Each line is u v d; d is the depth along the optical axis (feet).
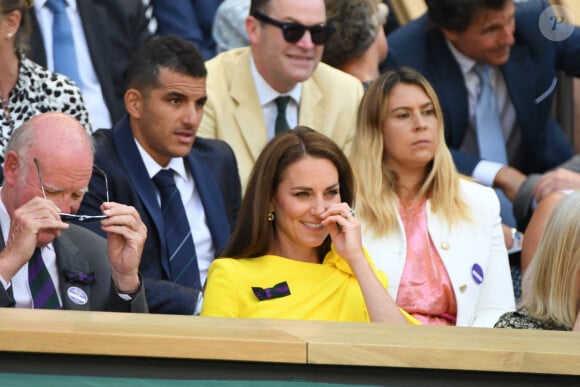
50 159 53.31
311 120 73.51
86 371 35.35
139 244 53.42
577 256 55.01
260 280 55.01
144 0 81.15
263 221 55.62
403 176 63.87
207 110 71.72
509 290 63.93
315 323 40.19
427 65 80.18
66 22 75.25
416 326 40.83
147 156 65.26
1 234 54.03
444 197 63.62
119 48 76.38
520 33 81.61
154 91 64.44
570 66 83.87
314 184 55.26
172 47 65.05
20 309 39.55
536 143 82.48
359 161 63.77
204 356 35.60
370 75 78.59
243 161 71.46
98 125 75.10
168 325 37.78
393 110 63.57
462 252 63.10
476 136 80.53
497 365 36.83
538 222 71.05
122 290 53.62
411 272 62.28
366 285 54.44
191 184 66.69
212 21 83.56
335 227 55.52
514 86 81.20
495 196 65.31
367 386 36.68
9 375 35.06
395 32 81.66
